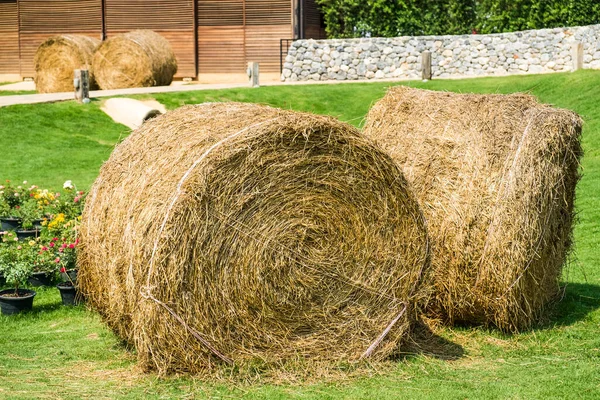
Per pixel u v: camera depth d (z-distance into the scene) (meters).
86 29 28.14
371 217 6.00
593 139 16.16
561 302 7.82
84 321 7.47
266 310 5.77
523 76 22.62
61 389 5.46
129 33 24.73
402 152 7.09
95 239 6.18
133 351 6.36
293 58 25.41
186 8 27.17
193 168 5.45
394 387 5.59
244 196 5.61
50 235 8.98
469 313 6.90
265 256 5.72
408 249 6.11
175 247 5.40
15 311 7.70
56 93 22.94
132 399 5.25
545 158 6.74
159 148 5.88
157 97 21.39
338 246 5.94
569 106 18.70
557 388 5.54
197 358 5.62
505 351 6.50
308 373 5.80
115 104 20.31
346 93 22.78
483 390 5.52
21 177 14.58
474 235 6.63
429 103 7.34
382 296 6.08
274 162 5.67
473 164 6.72
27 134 17.69
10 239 9.09
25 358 6.25
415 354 6.34
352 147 5.85
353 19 28.14
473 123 6.93
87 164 15.96
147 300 5.42
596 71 21.00
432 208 6.79
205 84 25.50
